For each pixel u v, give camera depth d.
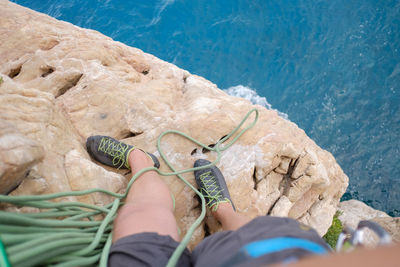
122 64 3.45
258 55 6.65
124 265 1.33
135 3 7.45
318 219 3.81
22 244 1.26
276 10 7.01
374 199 5.28
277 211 3.12
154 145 2.83
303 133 3.64
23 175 1.69
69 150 2.34
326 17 6.75
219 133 3.03
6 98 2.02
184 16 7.18
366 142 5.63
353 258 0.63
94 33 4.01
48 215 1.69
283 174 3.41
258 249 1.03
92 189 2.03
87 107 2.87
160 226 1.58
